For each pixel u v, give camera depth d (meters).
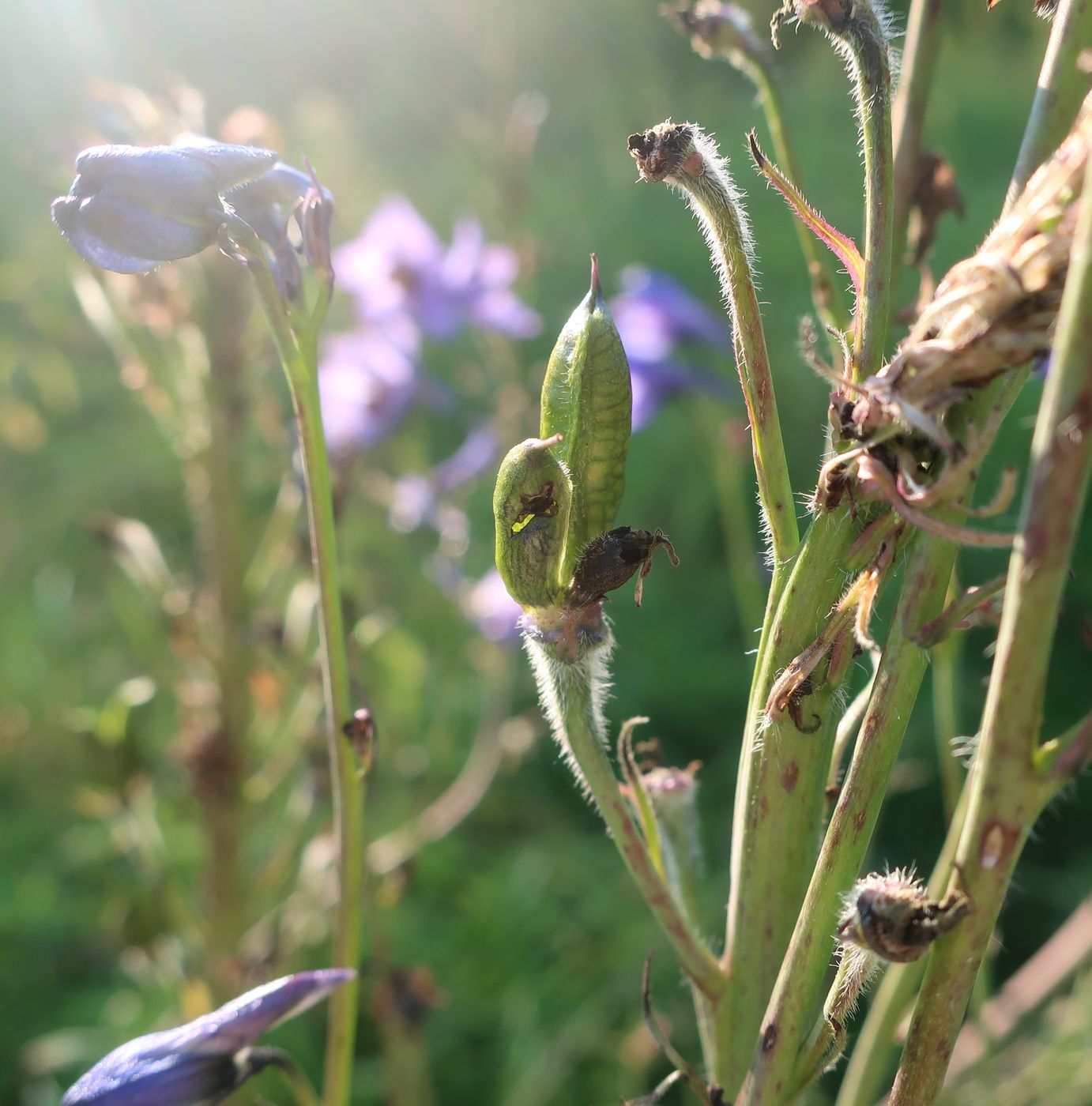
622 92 0.66
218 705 0.23
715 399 0.29
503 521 0.09
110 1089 0.11
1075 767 0.08
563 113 0.68
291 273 0.11
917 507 0.08
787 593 0.09
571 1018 0.30
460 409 0.42
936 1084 0.09
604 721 0.10
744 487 0.45
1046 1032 0.23
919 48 0.13
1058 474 0.08
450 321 0.28
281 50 0.61
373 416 0.28
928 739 0.35
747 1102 0.09
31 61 0.47
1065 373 0.07
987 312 0.08
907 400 0.08
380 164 0.59
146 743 0.28
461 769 0.36
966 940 0.08
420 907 0.34
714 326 0.29
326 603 0.12
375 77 0.63
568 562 0.10
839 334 0.10
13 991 0.31
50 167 0.24
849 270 0.09
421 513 0.29
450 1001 0.31
